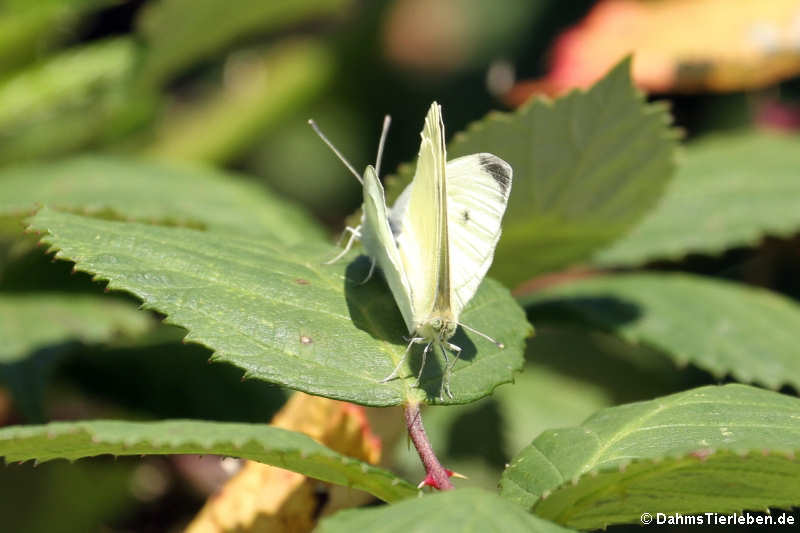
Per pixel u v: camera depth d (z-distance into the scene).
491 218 0.31
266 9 0.44
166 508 0.39
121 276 0.30
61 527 0.39
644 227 0.40
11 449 0.28
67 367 0.38
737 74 0.42
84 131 0.44
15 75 0.42
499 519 0.27
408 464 0.40
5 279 0.39
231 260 0.31
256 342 0.30
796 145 0.43
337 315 0.30
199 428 0.28
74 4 0.41
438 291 0.30
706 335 0.37
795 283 0.43
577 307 0.38
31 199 0.37
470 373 0.30
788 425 0.29
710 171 0.42
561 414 0.41
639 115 0.34
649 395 0.41
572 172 0.35
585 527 0.29
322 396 0.29
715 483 0.28
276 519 0.32
